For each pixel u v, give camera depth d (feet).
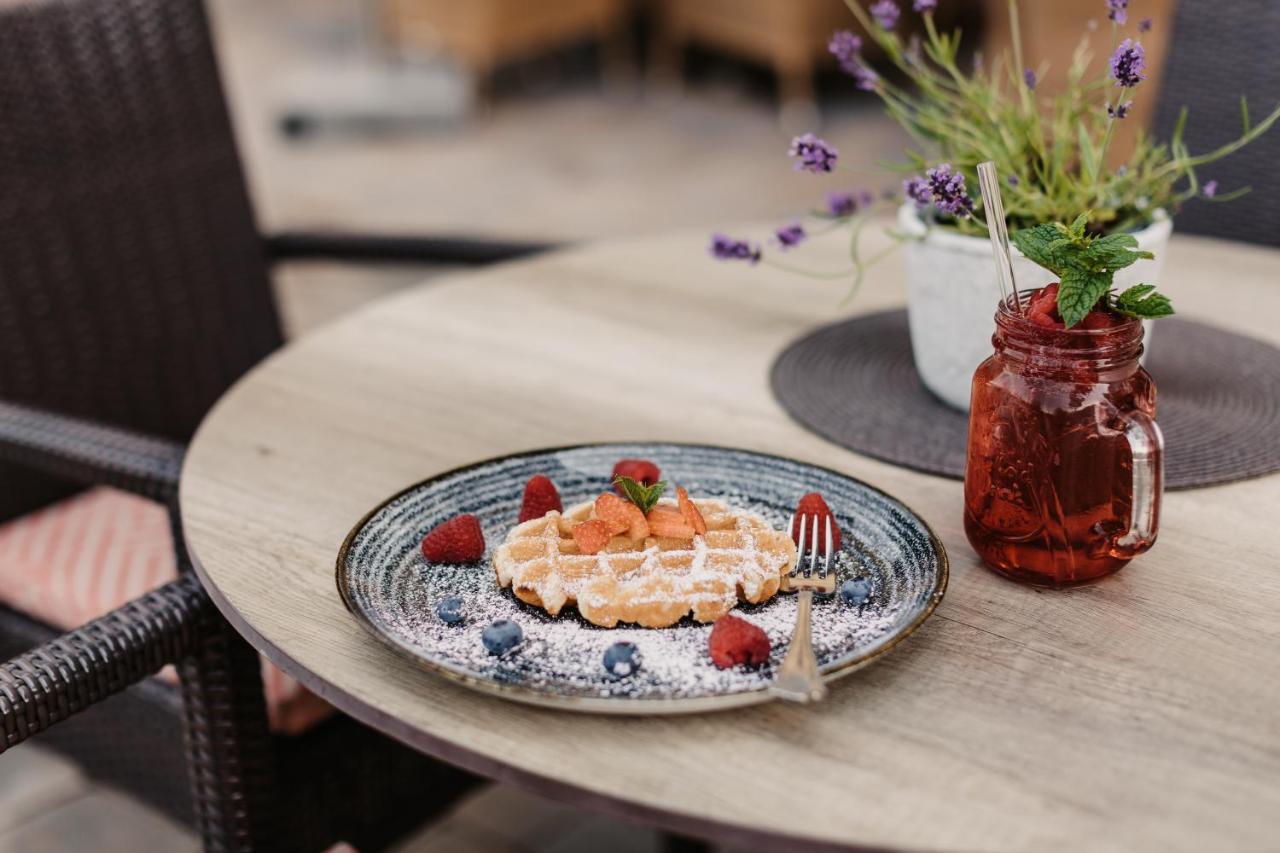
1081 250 2.73
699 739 2.54
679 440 3.44
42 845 5.19
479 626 2.77
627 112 14.53
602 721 2.57
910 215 3.45
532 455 3.21
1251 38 4.86
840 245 4.57
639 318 4.10
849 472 3.30
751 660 2.62
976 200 3.33
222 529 3.13
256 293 5.03
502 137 13.94
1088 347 2.71
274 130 14.39
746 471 3.17
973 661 2.70
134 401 4.75
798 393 3.63
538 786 2.47
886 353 3.85
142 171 4.70
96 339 4.63
